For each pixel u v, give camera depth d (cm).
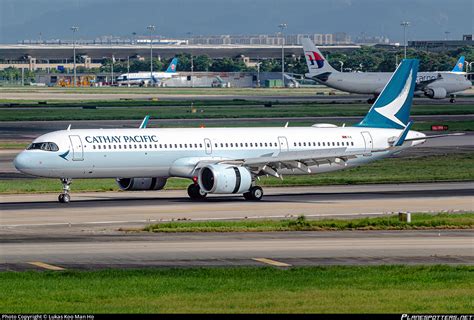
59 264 12150
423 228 15700
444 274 11325
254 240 14312
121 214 17525
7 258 12575
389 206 18925
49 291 10256
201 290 10331
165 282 10794
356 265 12138
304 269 11675
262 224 15975
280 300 9769
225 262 12362
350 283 10769
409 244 13912
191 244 13875
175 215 17450
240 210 18288
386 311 9162
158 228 15475
